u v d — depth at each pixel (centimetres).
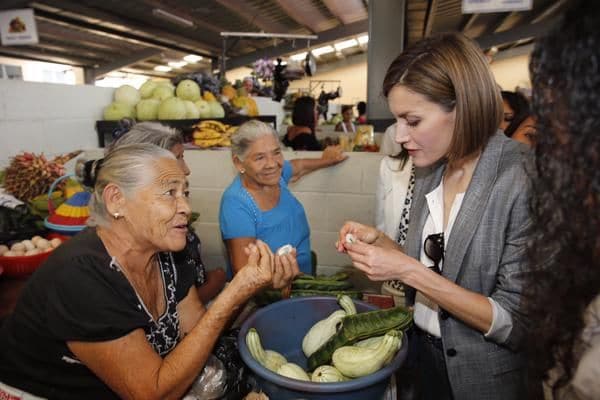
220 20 530
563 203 52
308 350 106
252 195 173
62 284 91
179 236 100
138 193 95
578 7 47
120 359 90
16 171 199
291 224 181
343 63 1338
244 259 166
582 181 50
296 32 659
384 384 89
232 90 383
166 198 96
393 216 171
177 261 120
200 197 252
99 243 99
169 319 112
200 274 164
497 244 96
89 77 745
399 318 97
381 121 361
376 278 99
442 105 94
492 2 270
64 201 196
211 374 105
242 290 99
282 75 505
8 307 139
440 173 116
